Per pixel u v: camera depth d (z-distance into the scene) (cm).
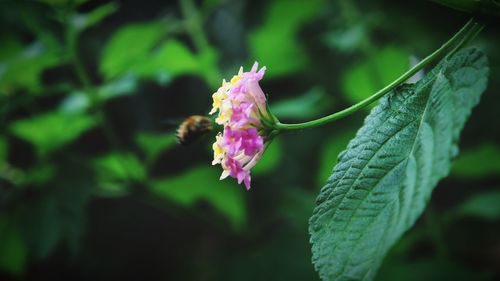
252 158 30
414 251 61
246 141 29
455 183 75
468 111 26
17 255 50
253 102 29
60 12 44
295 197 52
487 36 57
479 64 26
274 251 49
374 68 52
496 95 64
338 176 27
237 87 29
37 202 46
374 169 27
